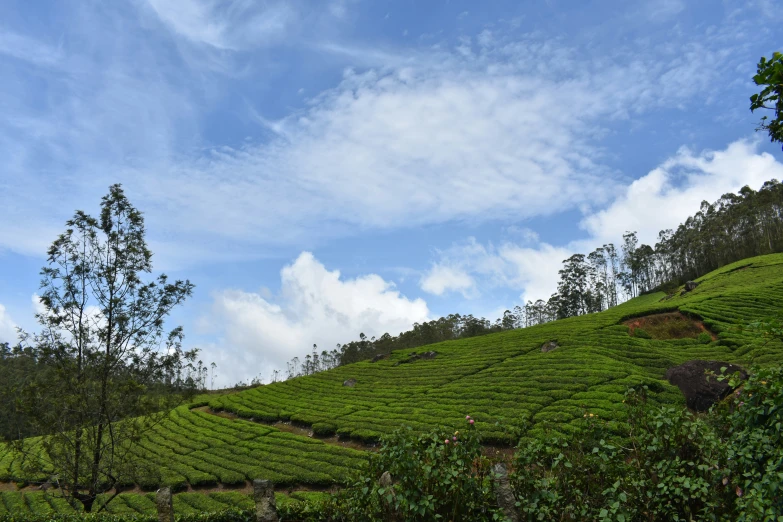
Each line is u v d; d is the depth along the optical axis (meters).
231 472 29.28
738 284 61.59
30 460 20.69
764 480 6.37
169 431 42.56
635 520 8.29
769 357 32.78
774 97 6.03
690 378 27.80
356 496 9.95
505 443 26.41
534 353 45.88
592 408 28.11
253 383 88.19
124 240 21.03
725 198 108.31
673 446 8.23
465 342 61.44
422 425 32.00
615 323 48.78
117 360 19.95
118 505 26.72
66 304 19.69
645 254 114.69
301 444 33.28
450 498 8.84
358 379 53.03
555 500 8.39
